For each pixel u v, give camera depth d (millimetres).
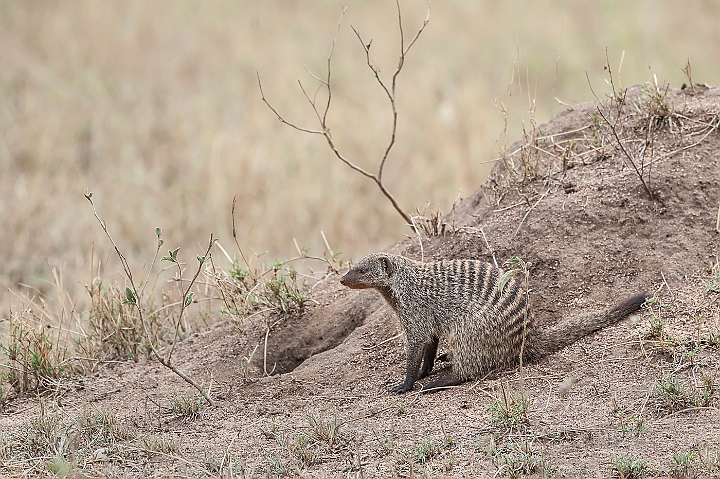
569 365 8508
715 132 10555
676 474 6535
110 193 18172
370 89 23734
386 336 9883
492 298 8672
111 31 29125
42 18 30078
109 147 20812
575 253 9883
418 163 19344
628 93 11508
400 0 32000
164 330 11617
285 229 17172
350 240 16984
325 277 11719
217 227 16969
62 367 10414
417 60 26422
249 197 17969
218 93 24047
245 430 8297
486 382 8555
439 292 8789
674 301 9094
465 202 12039
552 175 10789
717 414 7367
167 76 26016
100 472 7492
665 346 8336
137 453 7914
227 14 31766
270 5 32938
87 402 9578
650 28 25344
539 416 7703
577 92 23484
